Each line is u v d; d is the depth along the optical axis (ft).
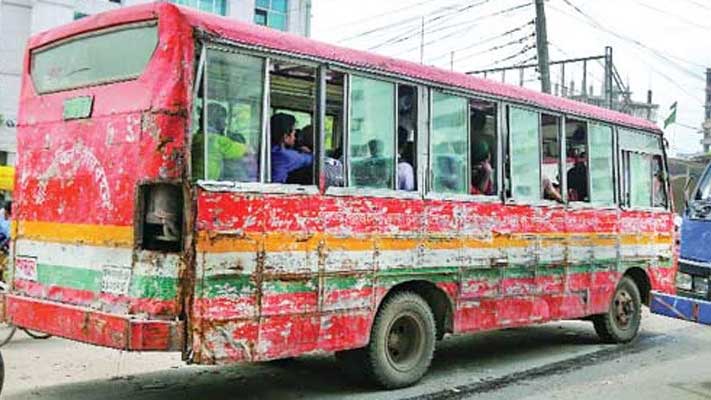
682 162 58.44
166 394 23.02
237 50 19.44
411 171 24.29
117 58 19.81
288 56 20.54
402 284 24.44
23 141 22.29
